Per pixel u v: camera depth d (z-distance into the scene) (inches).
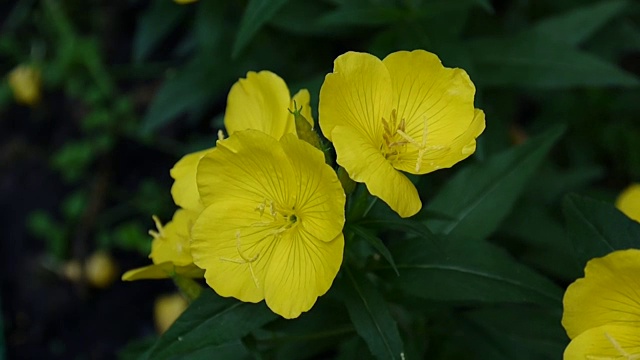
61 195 31.0
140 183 30.7
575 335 18.1
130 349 22.2
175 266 19.2
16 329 29.5
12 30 33.2
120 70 31.8
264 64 25.7
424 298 19.5
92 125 30.5
